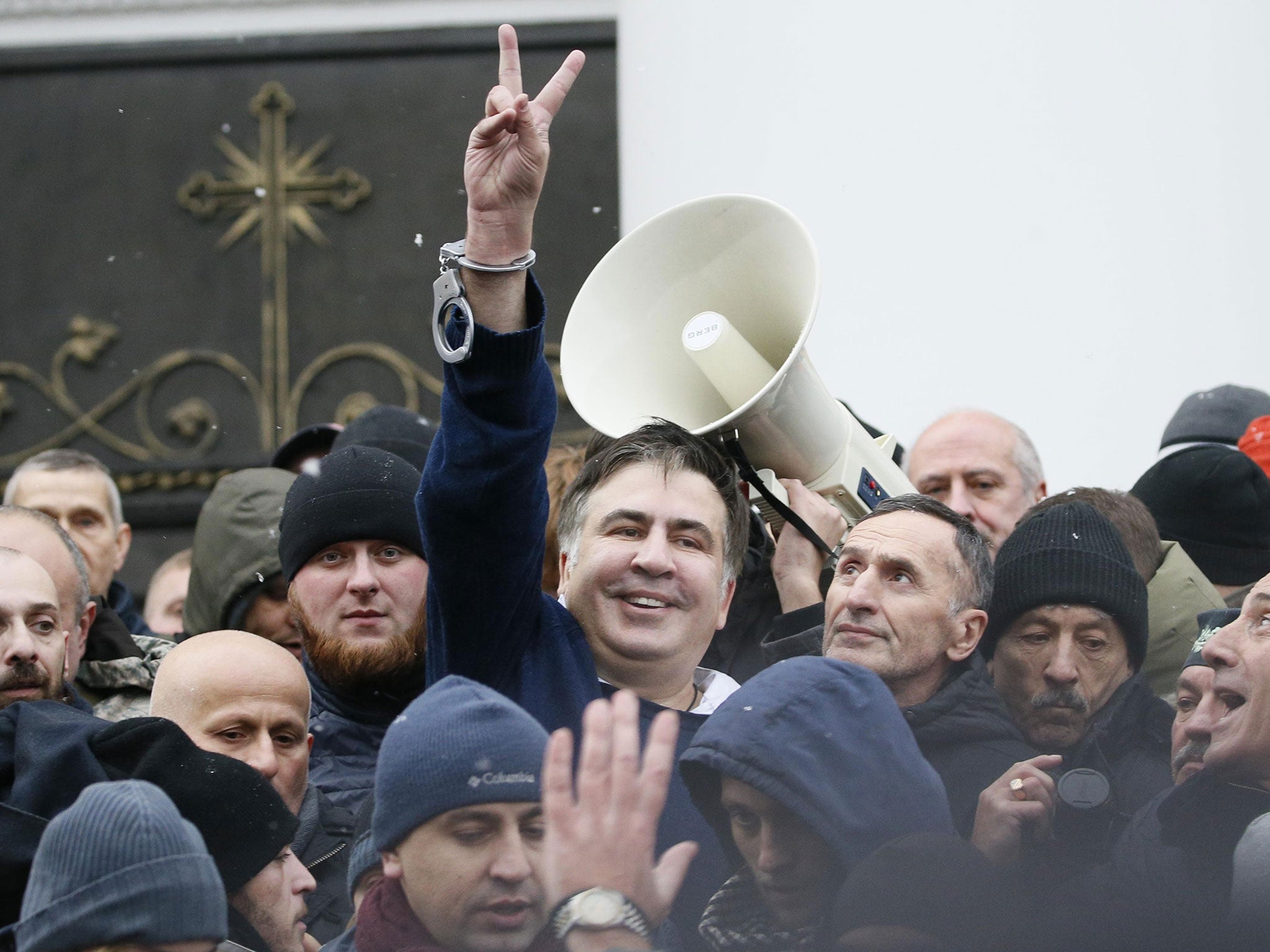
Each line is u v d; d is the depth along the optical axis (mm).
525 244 6082
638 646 6430
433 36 16781
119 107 17094
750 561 7645
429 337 16656
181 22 17109
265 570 8609
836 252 10531
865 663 6648
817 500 7711
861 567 6773
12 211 17031
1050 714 6852
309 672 7648
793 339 7727
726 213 7820
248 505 8797
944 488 9039
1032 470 9141
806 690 5773
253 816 6105
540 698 6297
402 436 9484
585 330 7844
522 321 6156
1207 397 9625
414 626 7539
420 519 6250
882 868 5492
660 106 10984
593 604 6500
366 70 16906
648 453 6668
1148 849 5914
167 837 5488
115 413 16734
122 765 6059
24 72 17172
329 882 6633
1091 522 7047
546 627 6441
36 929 5402
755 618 7605
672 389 7809
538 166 6035
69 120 17125
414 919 5465
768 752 5648
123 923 5363
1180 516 8328
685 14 11000
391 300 16719
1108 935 5672
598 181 16188
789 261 7738
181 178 16984
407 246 16719
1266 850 5590
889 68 10609
